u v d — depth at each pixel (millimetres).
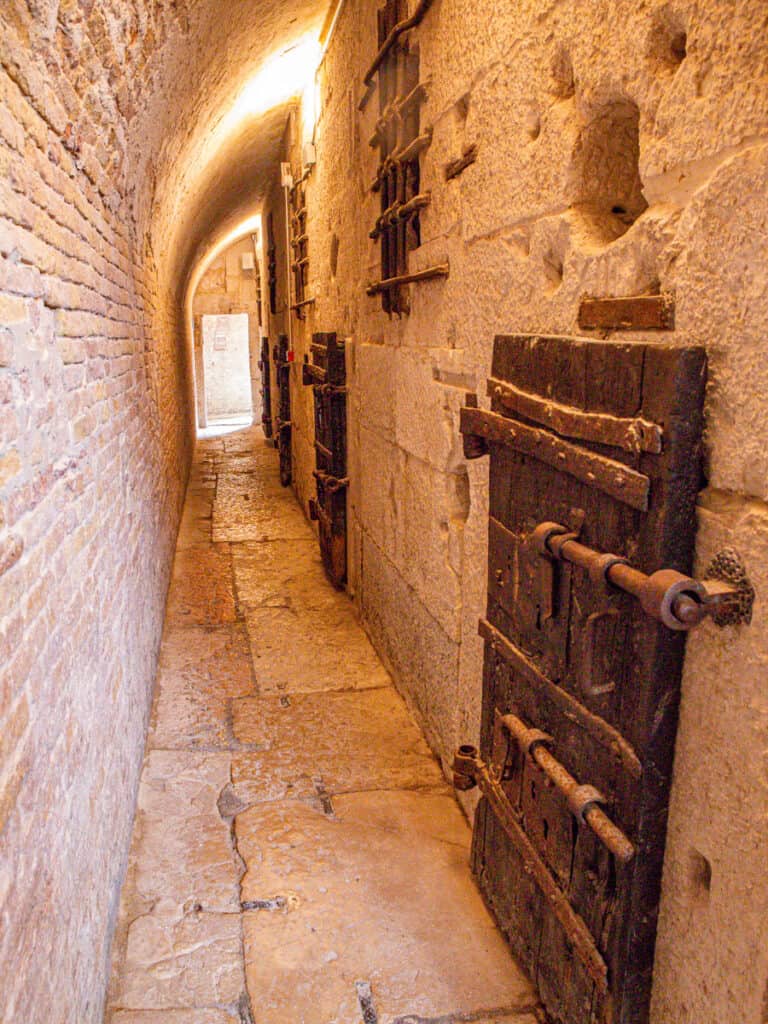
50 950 1247
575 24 1532
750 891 1115
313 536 6355
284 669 3750
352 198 4039
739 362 1098
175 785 2742
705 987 1229
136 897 2174
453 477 2580
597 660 1421
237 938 2029
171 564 5242
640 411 1244
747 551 1102
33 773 1171
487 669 2004
